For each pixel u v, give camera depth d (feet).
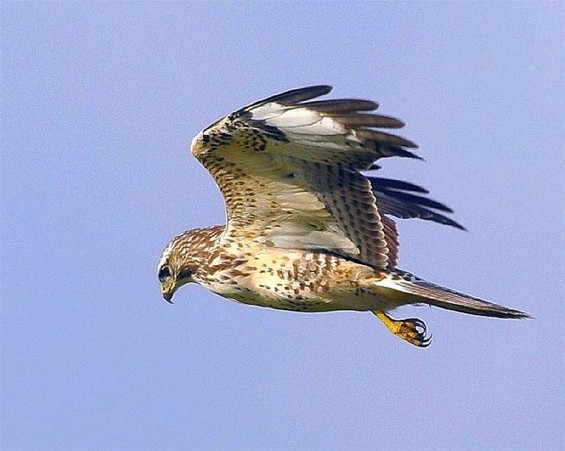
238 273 58.23
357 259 56.80
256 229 57.57
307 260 57.21
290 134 53.01
